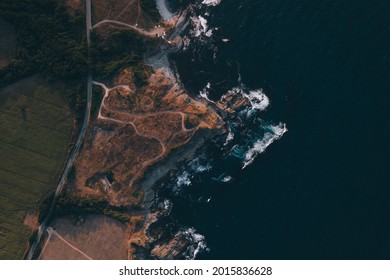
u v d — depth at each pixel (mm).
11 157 111812
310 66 107125
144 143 111875
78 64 111125
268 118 106250
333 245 94625
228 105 109438
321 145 101500
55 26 111250
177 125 110750
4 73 109625
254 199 101000
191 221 104125
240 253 97438
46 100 112000
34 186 111562
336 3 111125
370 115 101750
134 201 110438
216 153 108188
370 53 105875
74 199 109750
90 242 109938
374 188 97062
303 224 96938
